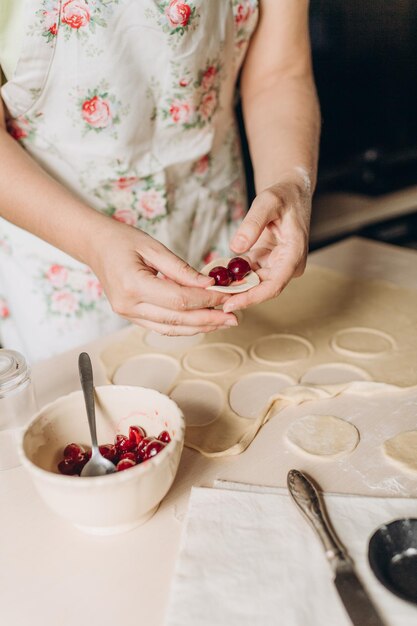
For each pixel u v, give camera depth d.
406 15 2.06
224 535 0.59
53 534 0.63
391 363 0.89
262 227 0.80
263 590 0.53
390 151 2.25
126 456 0.65
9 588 0.57
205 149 1.14
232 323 0.77
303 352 0.94
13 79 0.95
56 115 1.01
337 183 2.26
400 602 0.50
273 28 1.10
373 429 0.75
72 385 0.89
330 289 1.14
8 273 1.17
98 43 0.94
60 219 0.86
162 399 0.67
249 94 1.18
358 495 0.63
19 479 0.71
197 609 0.51
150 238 0.80
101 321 1.18
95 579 0.57
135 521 0.62
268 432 0.76
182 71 1.02
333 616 0.50
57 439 0.68
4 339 1.29
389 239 2.00
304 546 0.57
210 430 0.77
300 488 0.63
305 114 1.09
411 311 1.03
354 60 2.13
